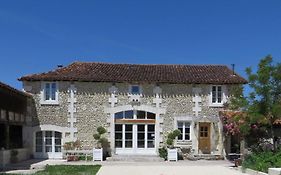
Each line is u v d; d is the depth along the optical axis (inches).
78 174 643.5
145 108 968.9
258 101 776.9
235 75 1014.4
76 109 960.3
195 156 946.1
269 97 767.7
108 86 969.5
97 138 942.4
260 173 623.5
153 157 930.1
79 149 948.6
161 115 969.5
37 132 956.0
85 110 962.1
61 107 960.3
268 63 775.7
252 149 830.5
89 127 958.4
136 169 730.2
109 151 954.7
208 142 971.3
